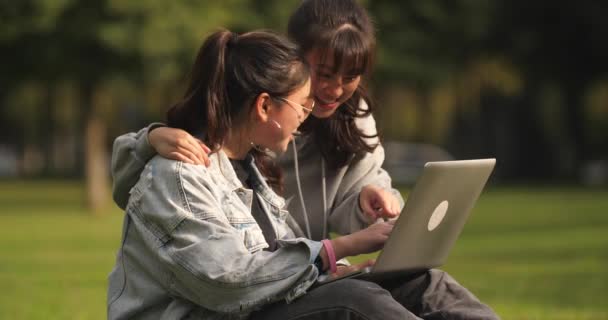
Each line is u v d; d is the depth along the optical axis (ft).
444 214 20.22
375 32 23.40
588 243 78.33
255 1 126.72
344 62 22.53
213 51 19.89
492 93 203.82
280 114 19.88
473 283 55.01
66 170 300.81
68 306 45.88
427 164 18.81
